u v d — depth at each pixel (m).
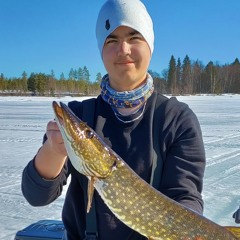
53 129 0.66
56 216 1.62
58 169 0.68
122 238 0.71
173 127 0.73
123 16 0.73
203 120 6.13
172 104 0.75
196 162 0.72
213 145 3.46
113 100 0.75
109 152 0.66
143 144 0.72
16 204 1.77
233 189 1.99
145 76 0.77
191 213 0.67
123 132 0.74
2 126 5.27
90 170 0.65
